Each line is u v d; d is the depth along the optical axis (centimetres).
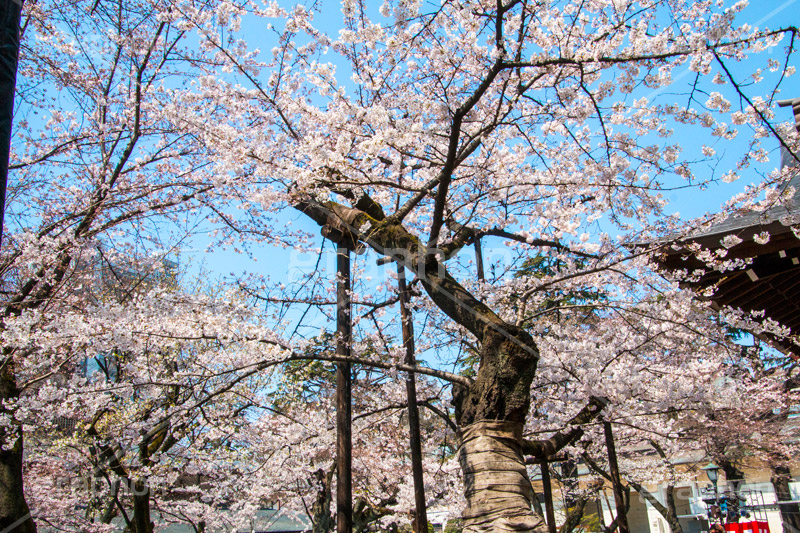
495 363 400
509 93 539
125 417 827
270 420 855
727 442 1184
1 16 197
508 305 689
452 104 479
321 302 573
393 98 509
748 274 524
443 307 455
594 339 674
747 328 561
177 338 483
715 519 1302
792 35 370
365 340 681
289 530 1619
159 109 571
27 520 571
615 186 512
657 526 1939
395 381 761
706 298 580
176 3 466
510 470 370
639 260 570
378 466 1062
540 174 572
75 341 502
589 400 571
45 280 612
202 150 690
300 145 484
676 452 1152
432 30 464
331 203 547
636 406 659
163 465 877
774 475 1327
